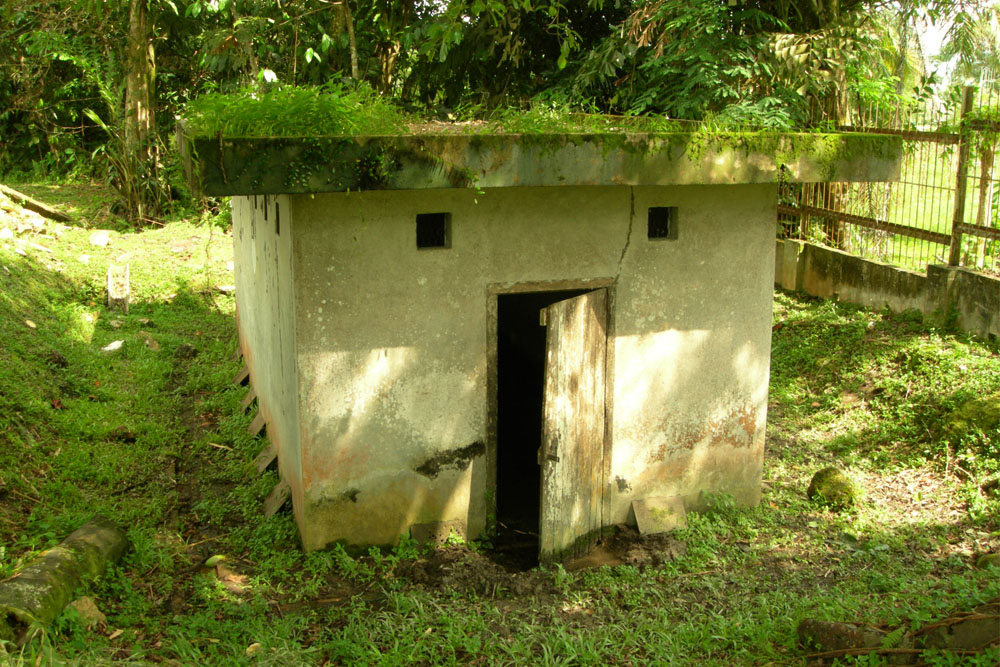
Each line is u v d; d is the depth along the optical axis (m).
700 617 5.45
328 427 5.93
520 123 5.69
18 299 10.48
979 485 7.20
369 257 5.81
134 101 16.48
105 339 10.65
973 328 9.39
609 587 5.91
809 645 4.94
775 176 5.95
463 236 6.00
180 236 15.47
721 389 6.82
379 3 13.31
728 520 6.88
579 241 6.23
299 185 4.94
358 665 4.80
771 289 6.82
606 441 6.50
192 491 7.25
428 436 6.20
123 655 4.67
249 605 5.43
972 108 9.76
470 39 12.03
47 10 16.81
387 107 5.57
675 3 10.50
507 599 5.76
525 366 9.92
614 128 6.05
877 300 10.88
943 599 5.19
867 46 11.51
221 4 12.62
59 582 4.95
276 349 6.87
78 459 7.16
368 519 6.16
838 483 7.23
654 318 6.49
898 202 11.08
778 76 11.15
